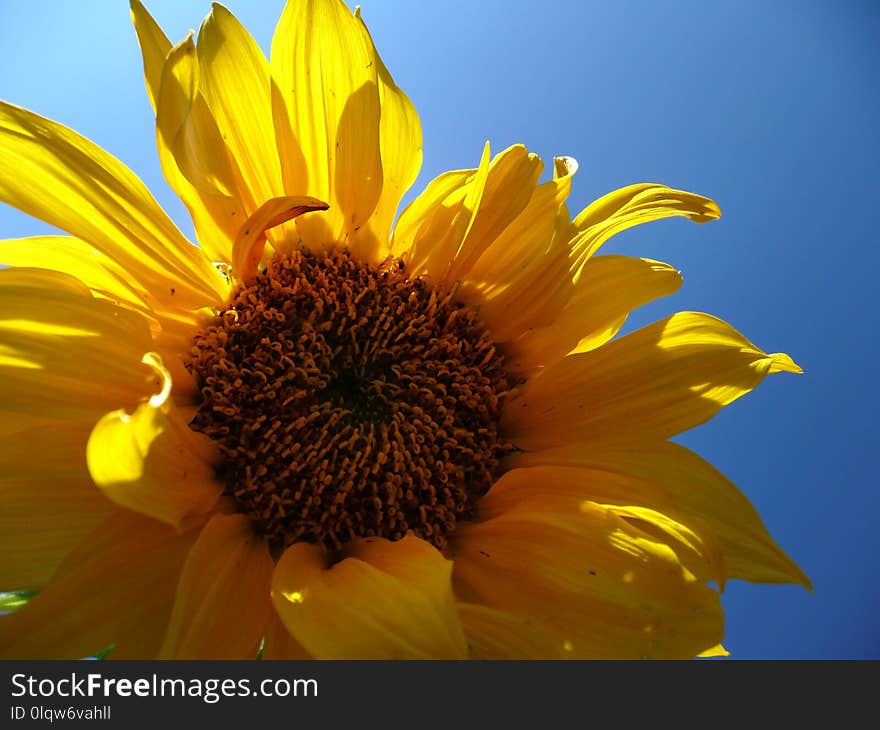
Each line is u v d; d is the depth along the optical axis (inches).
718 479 13.6
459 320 14.6
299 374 13.6
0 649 11.5
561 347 14.6
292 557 12.6
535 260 14.5
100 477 11.4
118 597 11.9
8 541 11.9
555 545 12.9
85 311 12.4
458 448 13.9
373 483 13.4
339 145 14.0
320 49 13.8
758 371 13.9
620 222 14.0
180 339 13.6
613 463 13.7
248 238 13.4
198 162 13.2
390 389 13.9
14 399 12.0
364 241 14.5
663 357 14.2
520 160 14.5
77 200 12.9
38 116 12.9
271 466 13.2
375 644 11.4
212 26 13.6
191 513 12.6
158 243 13.4
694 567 12.7
